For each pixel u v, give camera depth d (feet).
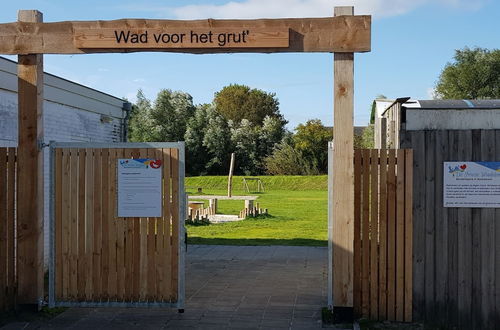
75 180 24.95
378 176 23.26
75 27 23.94
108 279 24.84
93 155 24.89
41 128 24.84
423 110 22.88
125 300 24.84
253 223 64.34
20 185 24.54
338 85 23.11
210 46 23.39
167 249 24.76
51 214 24.94
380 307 23.31
